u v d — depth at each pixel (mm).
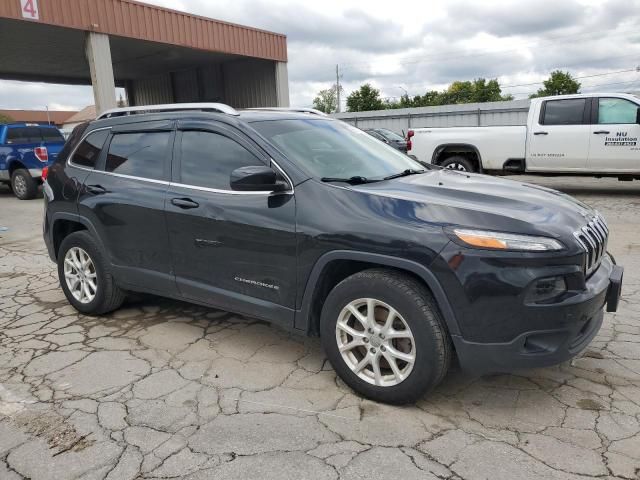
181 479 2443
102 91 14250
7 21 13195
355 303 3031
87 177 4406
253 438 2738
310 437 2736
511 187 3525
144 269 4051
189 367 3574
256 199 3359
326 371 3479
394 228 2857
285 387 3271
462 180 3682
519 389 3170
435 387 2965
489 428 2779
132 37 14742
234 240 3438
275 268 3291
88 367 3611
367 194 3066
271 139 3494
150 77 25047
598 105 9852
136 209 3969
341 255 2994
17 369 3607
